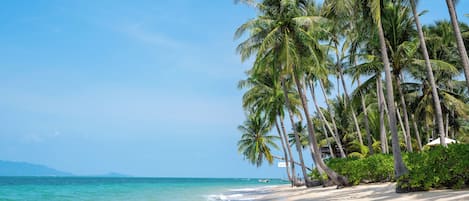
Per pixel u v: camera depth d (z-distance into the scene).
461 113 29.66
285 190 41.09
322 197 21.75
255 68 27.02
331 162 30.62
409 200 14.66
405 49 26.81
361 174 26.12
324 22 23.77
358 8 20.88
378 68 27.25
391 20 25.28
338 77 39.22
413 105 33.06
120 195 40.97
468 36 30.86
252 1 24.92
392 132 18.19
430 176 16.00
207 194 42.25
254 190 51.31
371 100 41.81
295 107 39.34
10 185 74.56
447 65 25.39
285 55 23.17
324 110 51.16
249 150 53.34
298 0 25.41
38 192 47.94
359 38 26.55
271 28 24.66
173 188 62.91
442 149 15.77
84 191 50.56
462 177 15.67
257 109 39.50
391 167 25.42
